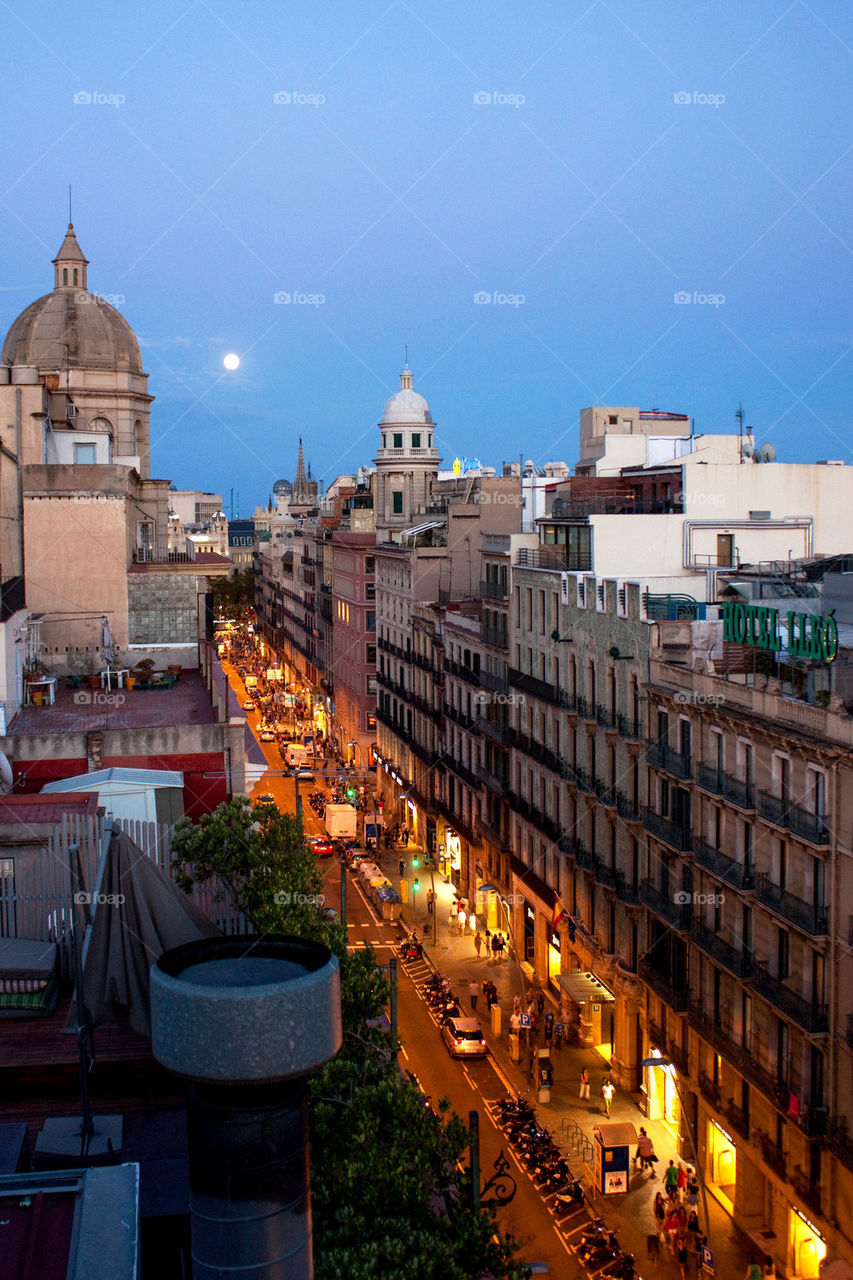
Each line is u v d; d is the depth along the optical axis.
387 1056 26.72
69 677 47.19
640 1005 39.62
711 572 44.00
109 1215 10.83
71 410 69.94
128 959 19.69
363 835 74.25
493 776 58.00
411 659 77.12
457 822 64.31
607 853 42.53
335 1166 19.28
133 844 20.14
